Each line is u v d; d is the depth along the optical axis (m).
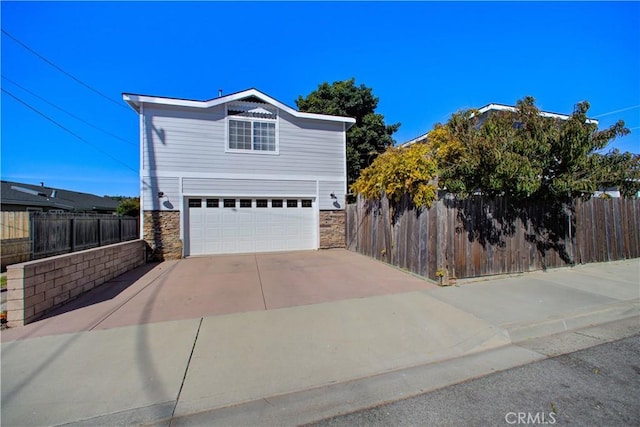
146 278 7.18
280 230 11.58
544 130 6.08
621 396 2.61
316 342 3.67
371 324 4.19
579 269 7.28
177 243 10.31
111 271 7.13
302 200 11.88
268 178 11.41
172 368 3.09
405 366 3.16
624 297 5.21
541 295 5.33
